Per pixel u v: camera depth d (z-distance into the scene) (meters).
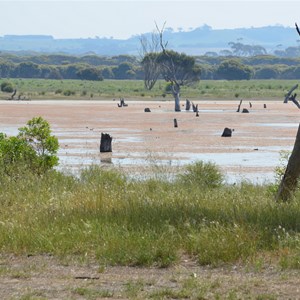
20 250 28.23
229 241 27.39
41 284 23.30
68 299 21.30
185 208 34.34
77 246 28.14
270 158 83.44
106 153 87.38
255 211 32.72
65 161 78.31
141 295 21.72
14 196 41.19
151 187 49.25
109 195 39.38
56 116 169.88
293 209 33.62
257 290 22.44
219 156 85.44
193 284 22.84
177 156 84.94
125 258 26.31
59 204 36.72
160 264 26.03
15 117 164.38
